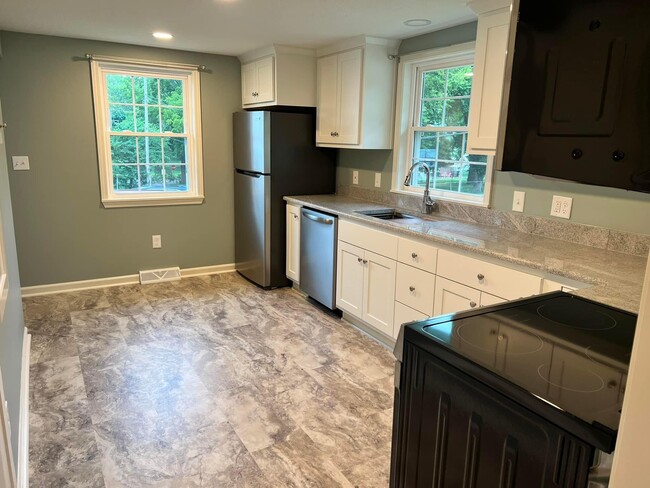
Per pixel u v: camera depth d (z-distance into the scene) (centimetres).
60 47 390
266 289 444
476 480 106
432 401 116
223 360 300
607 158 92
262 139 417
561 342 115
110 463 203
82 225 425
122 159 440
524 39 110
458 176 345
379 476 199
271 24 330
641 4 82
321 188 454
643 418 57
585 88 96
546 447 89
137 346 317
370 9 287
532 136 111
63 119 402
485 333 120
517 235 276
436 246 270
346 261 352
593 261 218
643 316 57
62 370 282
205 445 216
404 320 300
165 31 359
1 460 131
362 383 274
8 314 212
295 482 194
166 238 466
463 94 336
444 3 272
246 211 460
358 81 367
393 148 385
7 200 278
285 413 243
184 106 460
